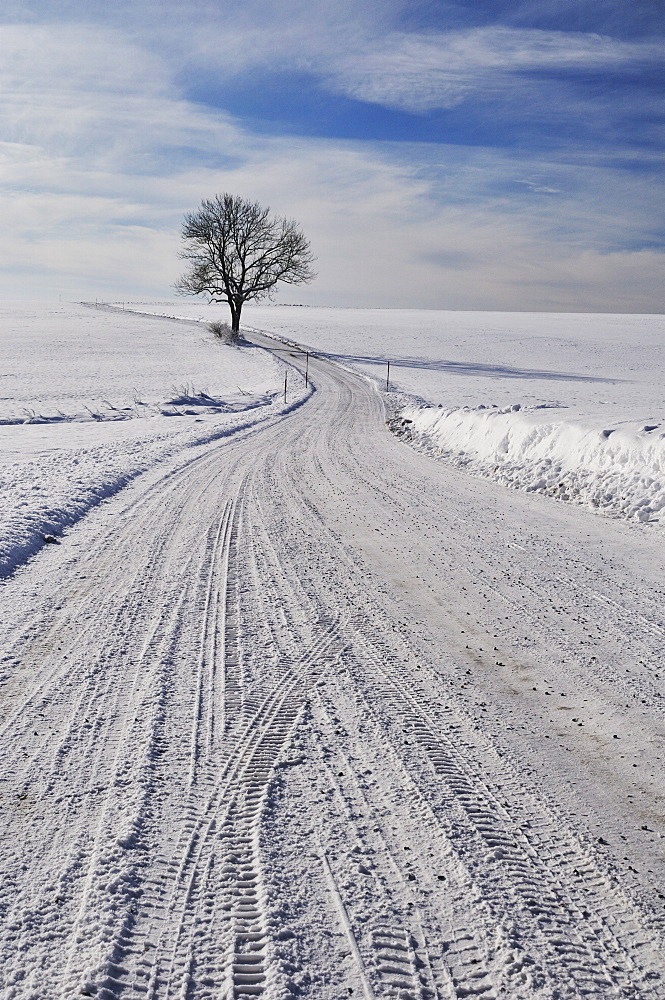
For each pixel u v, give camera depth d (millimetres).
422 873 2902
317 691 4543
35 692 4469
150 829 3141
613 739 3969
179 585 6695
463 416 18016
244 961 2463
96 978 2355
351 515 9805
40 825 3146
